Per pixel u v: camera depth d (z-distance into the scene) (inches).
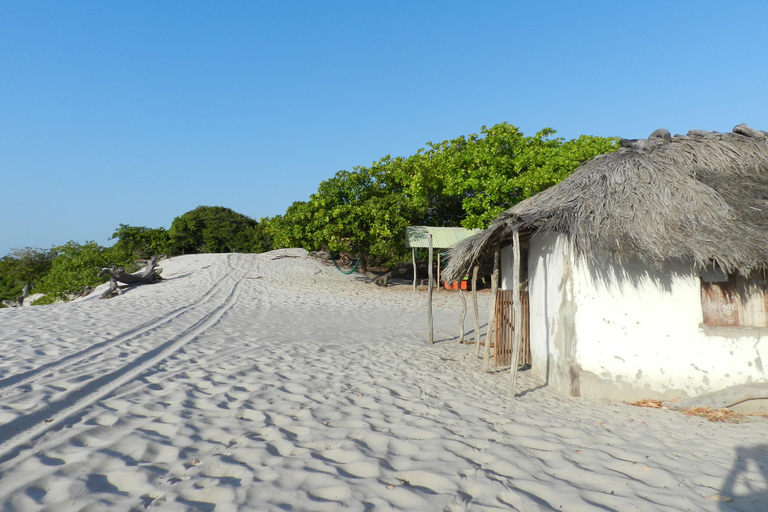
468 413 218.5
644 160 260.1
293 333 441.4
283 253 1232.8
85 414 191.8
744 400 229.0
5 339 332.8
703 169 263.6
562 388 261.4
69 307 521.3
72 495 127.5
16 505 121.1
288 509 125.2
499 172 881.5
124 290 770.8
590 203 241.1
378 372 299.6
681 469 161.3
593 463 163.6
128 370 270.4
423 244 850.8
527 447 177.3
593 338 249.4
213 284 795.4
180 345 352.2
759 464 166.7
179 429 180.7
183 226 1695.4
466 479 146.6
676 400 241.6
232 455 159.8
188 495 131.5
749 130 296.4
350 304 675.4
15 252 1657.2
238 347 358.6
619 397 245.8
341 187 870.4
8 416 182.4
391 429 191.3
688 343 243.0
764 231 224.5
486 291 875.4
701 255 212.5
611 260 248.4
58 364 272.2
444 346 415.2
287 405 219.1
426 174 917.2
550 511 129.6
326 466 152.3
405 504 130.1
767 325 242.2
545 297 294.0
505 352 335.6
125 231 1571.1
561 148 874.1
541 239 303.0
